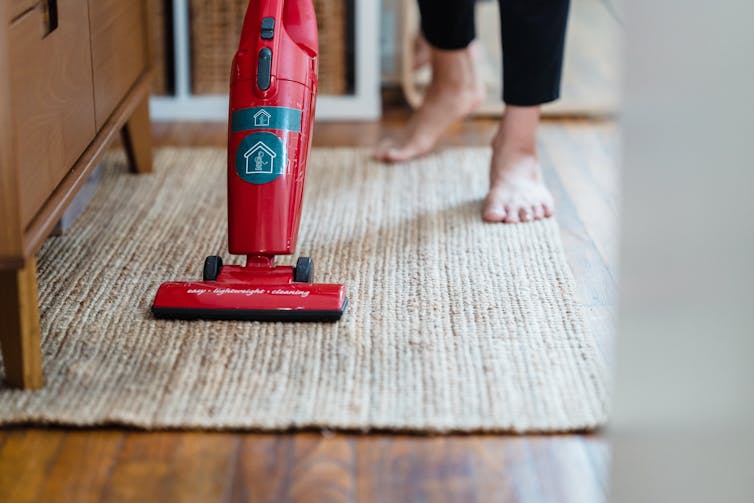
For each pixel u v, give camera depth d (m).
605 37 2.99
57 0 1.36
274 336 1.37
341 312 1.39
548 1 1.74
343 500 1.06
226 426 1.17
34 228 1.23
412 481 1.09
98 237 1.71
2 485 1.08
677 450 0.79
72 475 1.10
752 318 0.72
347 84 2.48
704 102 0.74
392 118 2.46
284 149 1.41
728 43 0.72
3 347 1.22
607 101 2.43
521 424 1.18
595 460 1.14
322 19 2.39
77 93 1.47
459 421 1.18
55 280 1.54
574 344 1.36
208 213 1.83
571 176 2.04
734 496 0.76
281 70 1.43
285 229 1.41
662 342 0.81
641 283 0.84
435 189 1.95
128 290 1.51
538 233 1.74
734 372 0.74
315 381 1.26
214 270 1.45
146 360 1.31
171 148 2.19
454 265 1.61
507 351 1.34
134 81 1.88
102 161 2.09
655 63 0.80
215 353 1.32
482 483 1.09
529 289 1.53
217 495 1.07
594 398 1.23
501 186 1.83
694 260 0.76
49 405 1.20
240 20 2.39
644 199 0.82
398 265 1.61
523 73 1.80
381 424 1.17
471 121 2.40
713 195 0.74
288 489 1.08
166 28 2.42
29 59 1.24
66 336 1.37
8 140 1.13
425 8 2.02
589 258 1.66
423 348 1.34
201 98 2.43
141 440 1.16
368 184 1.97
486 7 3.21
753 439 0.74
